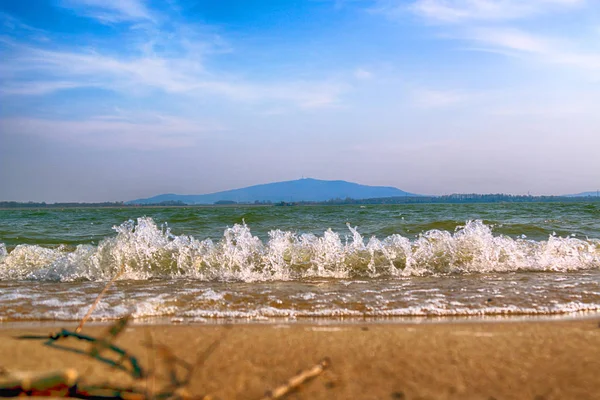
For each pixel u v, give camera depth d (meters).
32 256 6.82
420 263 6.27
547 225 12.45
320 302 4.27
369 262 6.24
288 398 2.15
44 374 2.17
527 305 4.10
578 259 6.55
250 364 2.59
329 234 6.66
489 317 3.76
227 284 5.32
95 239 10.72
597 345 2.88
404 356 2.72
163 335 3.16
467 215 18.67
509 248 6.64
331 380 2.36
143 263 6.12
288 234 6.82
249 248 6.45
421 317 3.78
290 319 3.73
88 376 2.37
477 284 5.16
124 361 2.58
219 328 3.38
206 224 15.09
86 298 4.48
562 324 3.48
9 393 1.99
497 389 2.26
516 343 2.94
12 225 15.38
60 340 2.98
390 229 12.03
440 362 2.62
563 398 2.17
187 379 2.12
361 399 2.15
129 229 6.67
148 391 2.10
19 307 4.10
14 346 2.86
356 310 3.99
